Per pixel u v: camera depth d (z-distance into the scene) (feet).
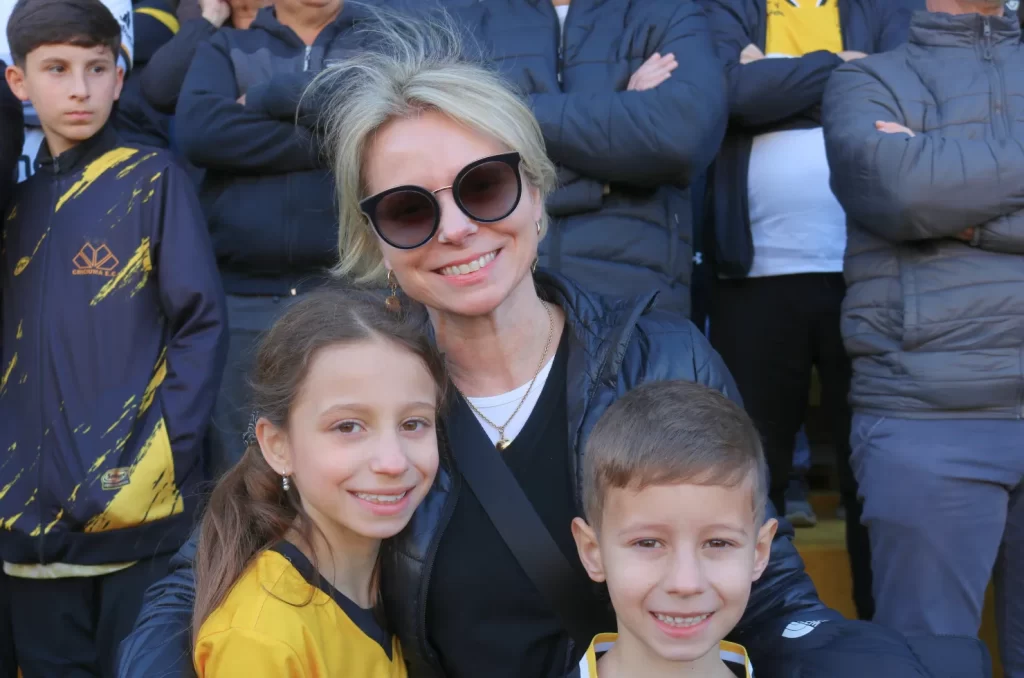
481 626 5.67
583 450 5.62
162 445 8.39
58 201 8.77
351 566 5.56
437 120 5.46
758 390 11.29
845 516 11.53
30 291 8.64
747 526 4.80
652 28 9.70
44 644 8.52
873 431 8.83
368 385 5.24
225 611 5.10
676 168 9.07
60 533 8.28
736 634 5.49
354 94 5.74
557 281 6.08
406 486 5.29
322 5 10.22
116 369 8.50
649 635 4.82
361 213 5.95
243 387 9.91
